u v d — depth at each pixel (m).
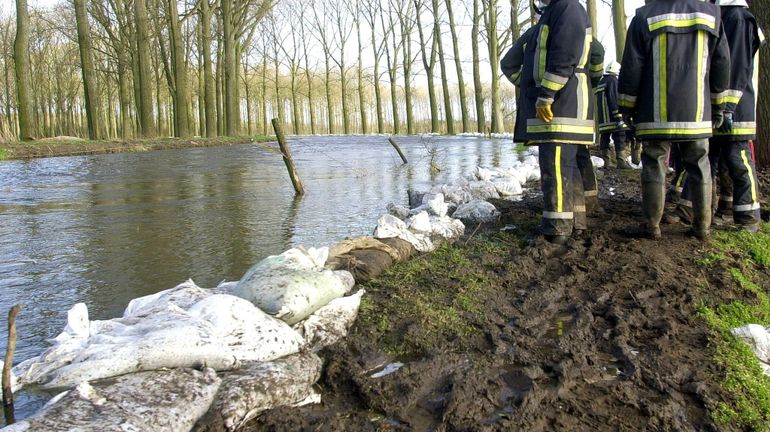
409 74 39.81
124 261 4.51
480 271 3.78
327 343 2.77
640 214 5.21
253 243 5.09
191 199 7.84
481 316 3.09
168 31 33.91
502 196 7.14
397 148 12.96
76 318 2.52
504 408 2.25
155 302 2.88
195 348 2.27
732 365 2.58
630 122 4.28
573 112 4.10
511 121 46.19
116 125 50.03
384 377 2.44
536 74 4.11
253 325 2.52
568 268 3.78
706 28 3.86
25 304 3.53
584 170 5.07
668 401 2.29
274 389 2.22
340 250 3.87
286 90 57.62
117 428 1.79
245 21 33.62
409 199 6.95
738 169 4.46
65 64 40.47
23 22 18.81
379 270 3.76
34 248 4.96
